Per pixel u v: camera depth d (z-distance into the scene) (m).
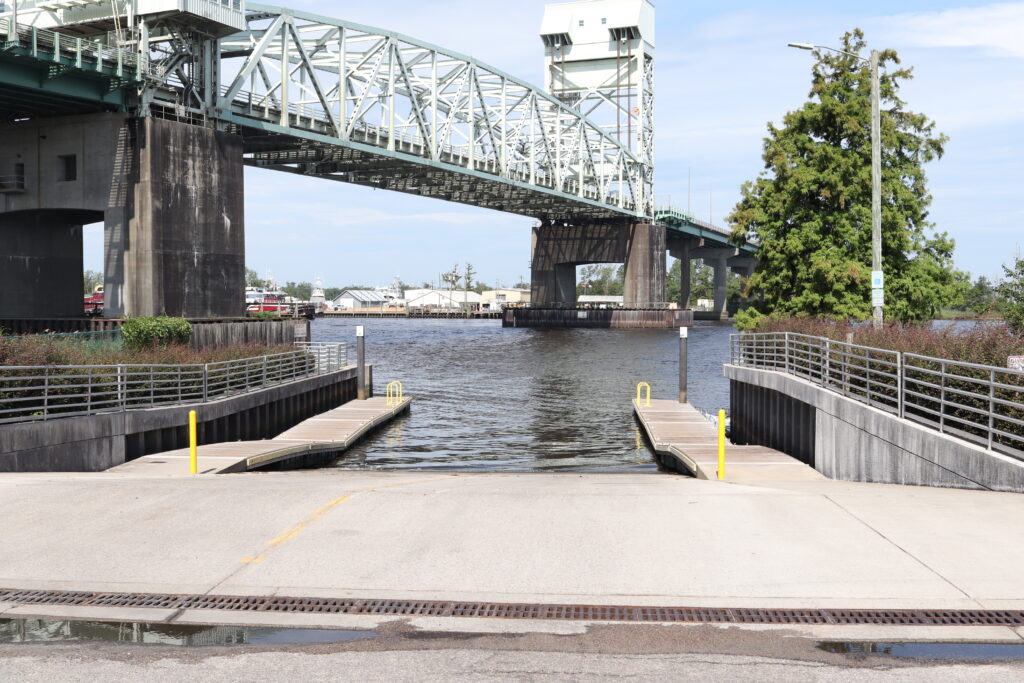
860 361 25.36
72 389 25.77
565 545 10.13
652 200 170.12
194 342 60.09
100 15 65.38
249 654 7.25
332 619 7.96
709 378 64.50
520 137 138.38
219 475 20.45
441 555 9.77
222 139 69.31
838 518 11.36
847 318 41.59
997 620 7.89
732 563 9.40
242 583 8.91
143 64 63.00
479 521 11.29
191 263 66.25
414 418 41.72
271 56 86.25
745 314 49.53
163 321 44.97
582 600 8.40
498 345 109.12
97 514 11.78
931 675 6.78
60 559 9.70
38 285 73.62
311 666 7.00
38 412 23.75
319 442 28.98
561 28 160.88
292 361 42.16
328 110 85.62
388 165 104.62
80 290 77.06
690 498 12.84
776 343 37.75
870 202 45.62
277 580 8.98
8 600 8.52
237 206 70.56
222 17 67.50
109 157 64.50
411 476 21.20
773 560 9.48
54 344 26.97
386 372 69.94
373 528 10.95
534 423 40.34
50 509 12.10
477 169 119.38
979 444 15.44
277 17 79.25
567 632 7.70
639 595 8.52
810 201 46.78
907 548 9.88
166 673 6.86
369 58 94.44
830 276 43.91
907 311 45.41
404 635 7.65
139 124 63.41
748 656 7.16
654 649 7.32
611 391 55.28
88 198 65.25
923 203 46.53
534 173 131.88
